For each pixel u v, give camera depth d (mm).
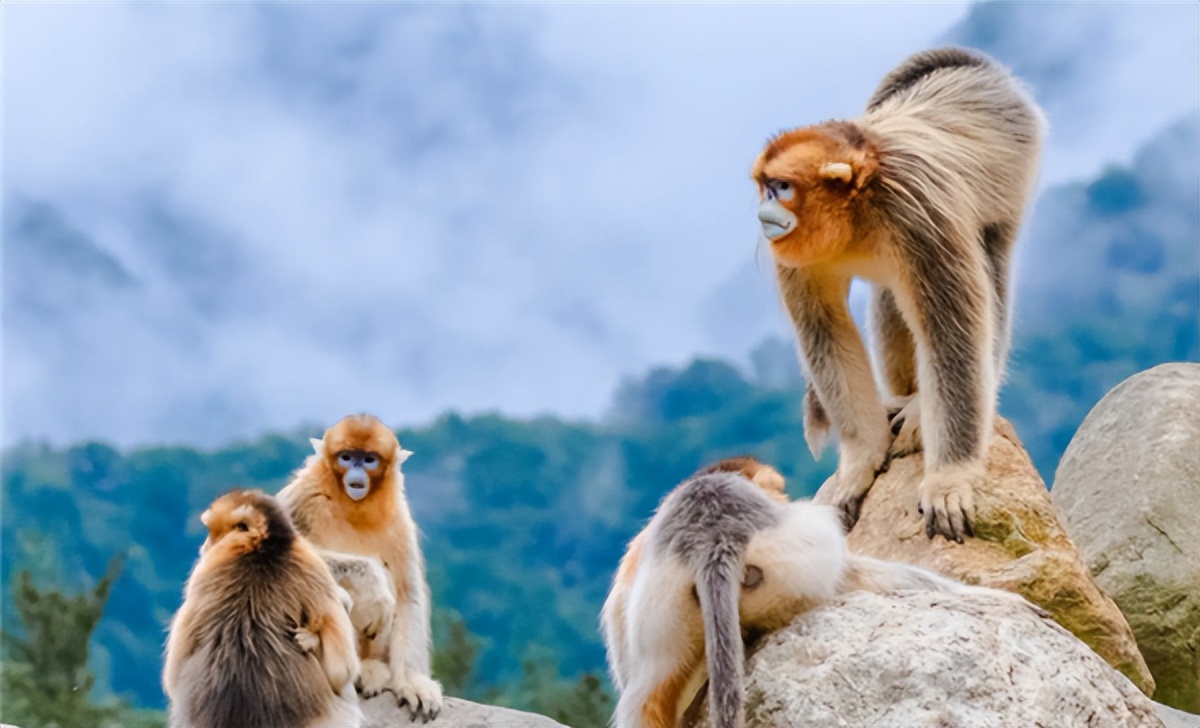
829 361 12883
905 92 13625
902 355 13828
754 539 9320
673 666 9445
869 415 12883
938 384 12117
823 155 11883
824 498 13188
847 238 12016
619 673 10266
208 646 9953
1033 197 13750
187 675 9953
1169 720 11938
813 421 13773
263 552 10273
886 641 9078
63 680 25297
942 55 14117
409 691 11477
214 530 10461
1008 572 11680
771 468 10789
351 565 11469
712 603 9008
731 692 8789
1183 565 15508
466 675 29734
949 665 8914
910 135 12500
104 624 51094
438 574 51031
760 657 9234
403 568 12094
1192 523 15789
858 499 12727
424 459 60188
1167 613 15312
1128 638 11961
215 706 9789
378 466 11938
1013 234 13453
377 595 11492
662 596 9367
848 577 9891
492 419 61312
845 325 12938
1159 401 16906
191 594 10250
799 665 9094
